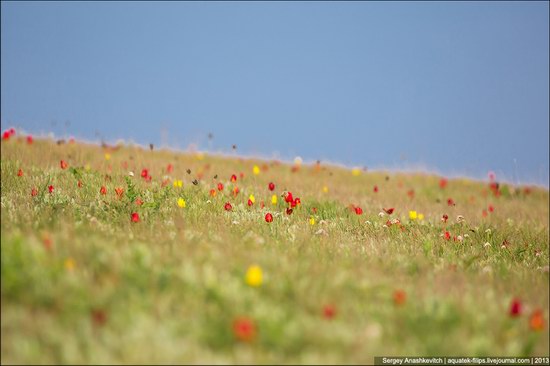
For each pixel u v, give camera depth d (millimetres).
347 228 42594
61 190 43000
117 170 54938
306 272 27516
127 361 20375
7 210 34406
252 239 33500
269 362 20766
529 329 24750
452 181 84125
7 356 20766
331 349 21531
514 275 33094
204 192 47719
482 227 46906
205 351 21000
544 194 78062
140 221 35219
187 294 23609
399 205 57688
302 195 55094
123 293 23344
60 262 25016
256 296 24047
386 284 27328
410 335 23141
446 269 32844
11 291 23078
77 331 21531
